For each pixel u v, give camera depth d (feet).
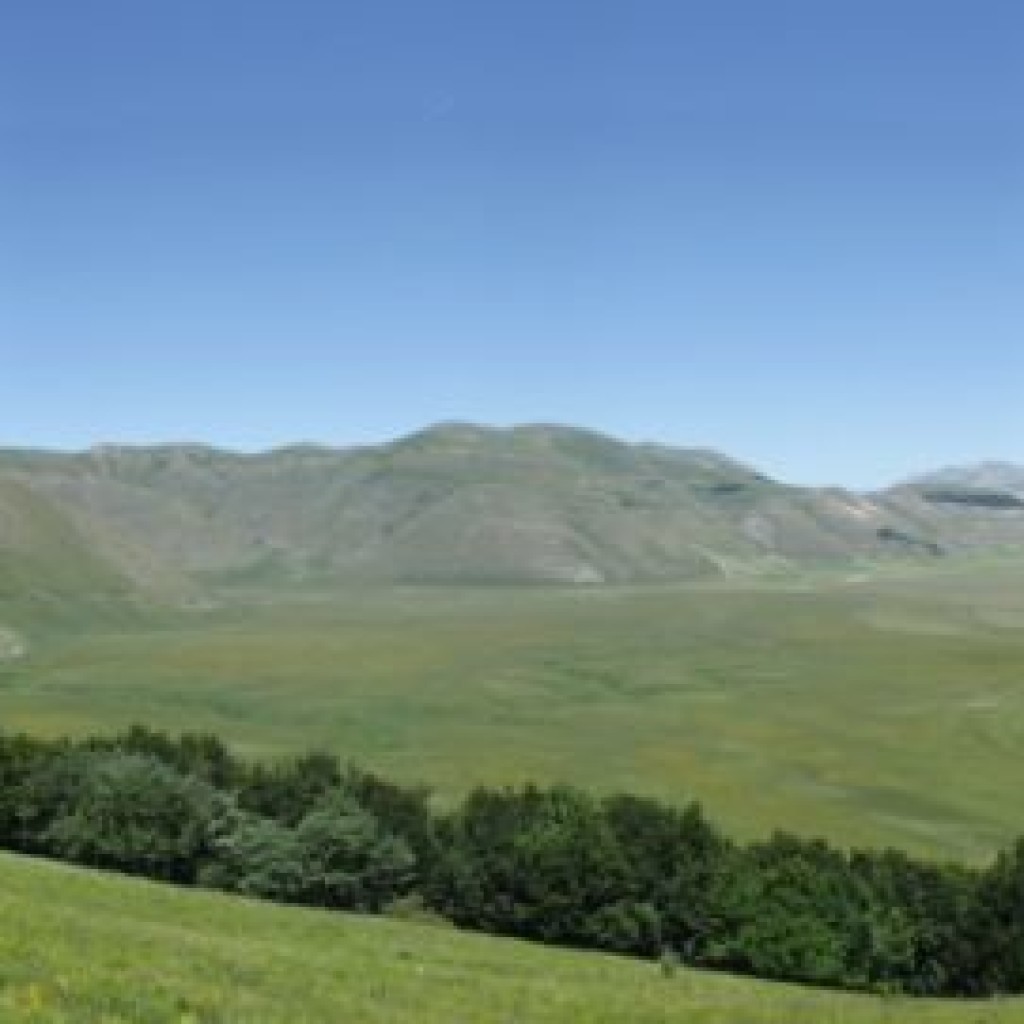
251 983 129.08
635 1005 167.12
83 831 404.36
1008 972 389.19
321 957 167.63
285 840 398.83
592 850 402.11
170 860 404.16
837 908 379.76
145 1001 103.55
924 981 390.83
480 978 176.14
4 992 97.50
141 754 437.17
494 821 424.87
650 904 399.24
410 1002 140.26
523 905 403.95
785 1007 174.19
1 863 237.45
